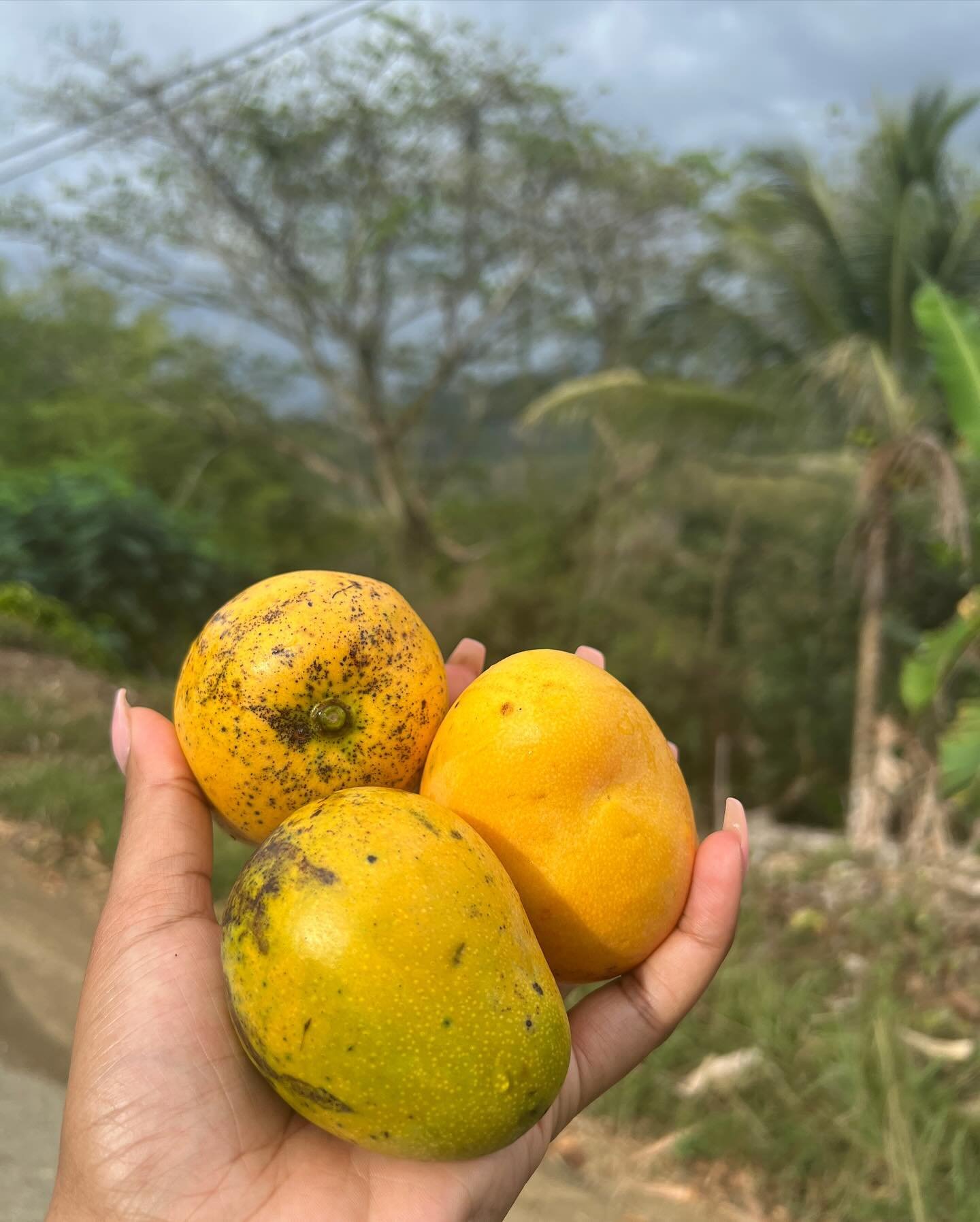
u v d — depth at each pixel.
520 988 0.16
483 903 0.17
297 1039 0.16
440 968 0.16
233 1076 0.19
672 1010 0.21
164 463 2.51
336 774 0.21
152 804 0.23
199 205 2.17
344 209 2.19
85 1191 0.18
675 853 0.20
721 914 0.21
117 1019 0.19
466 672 0.31
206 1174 0.18
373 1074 0.15
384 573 2.33
